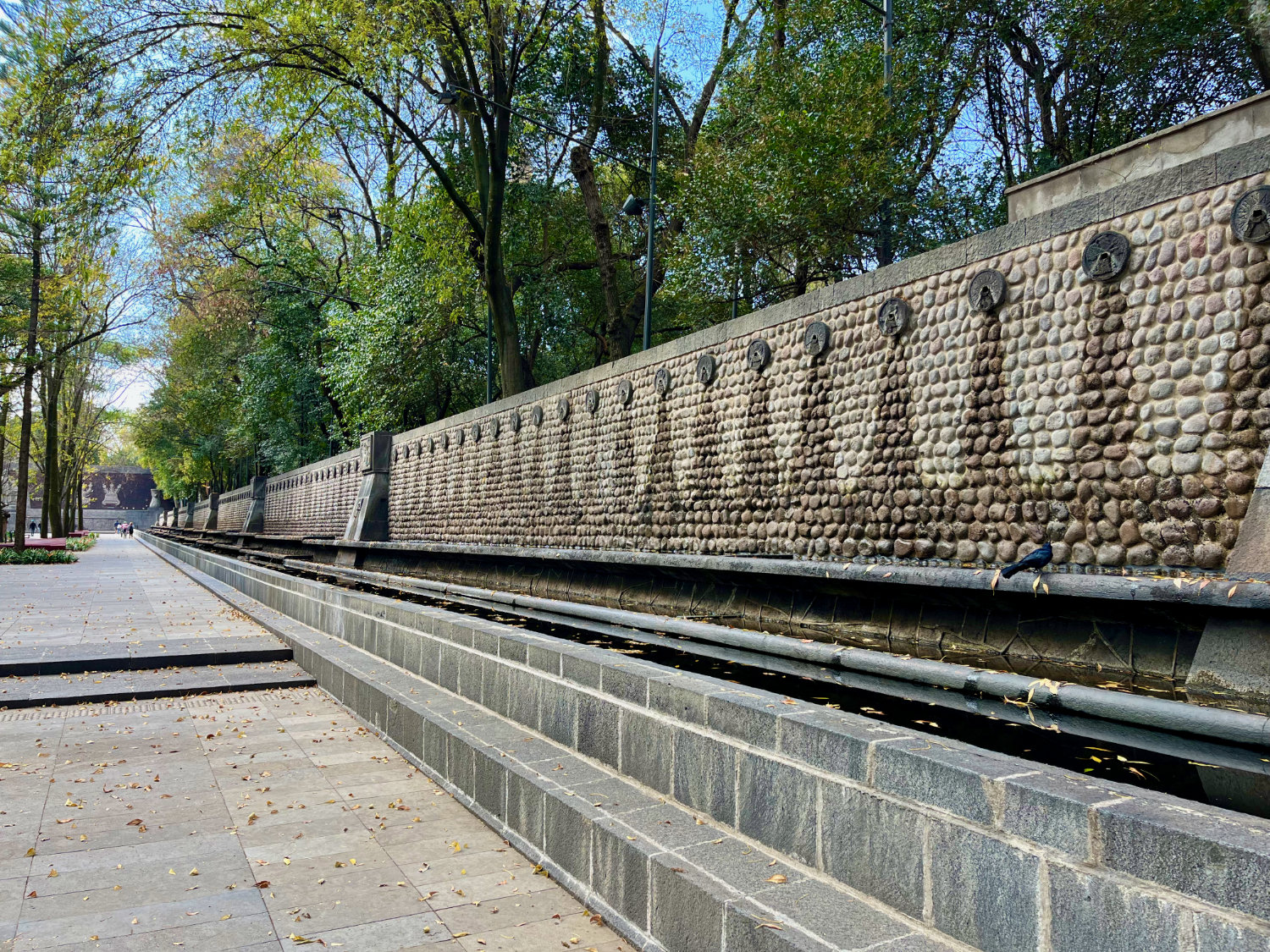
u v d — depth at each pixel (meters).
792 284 18.58
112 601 16.03
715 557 9.05
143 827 4.58
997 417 8.03
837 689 4.85
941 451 8.62
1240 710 4.24
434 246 23.12
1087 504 7.23
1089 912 2.01
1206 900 1.80
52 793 5.18
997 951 2.22
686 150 25.80
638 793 3.91
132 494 114.12
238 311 37.50
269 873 3.96
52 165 18.73
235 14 18.11
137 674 8.86
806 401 10.45
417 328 25.16
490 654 5.77
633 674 4.14
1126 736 3.66
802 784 2.99
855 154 14.69
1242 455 6.17
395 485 24.36
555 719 4.87
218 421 45.47
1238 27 14.09
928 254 8.86
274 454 41.53
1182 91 16.09
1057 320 7.54
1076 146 16.95
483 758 4.67
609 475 14.50
